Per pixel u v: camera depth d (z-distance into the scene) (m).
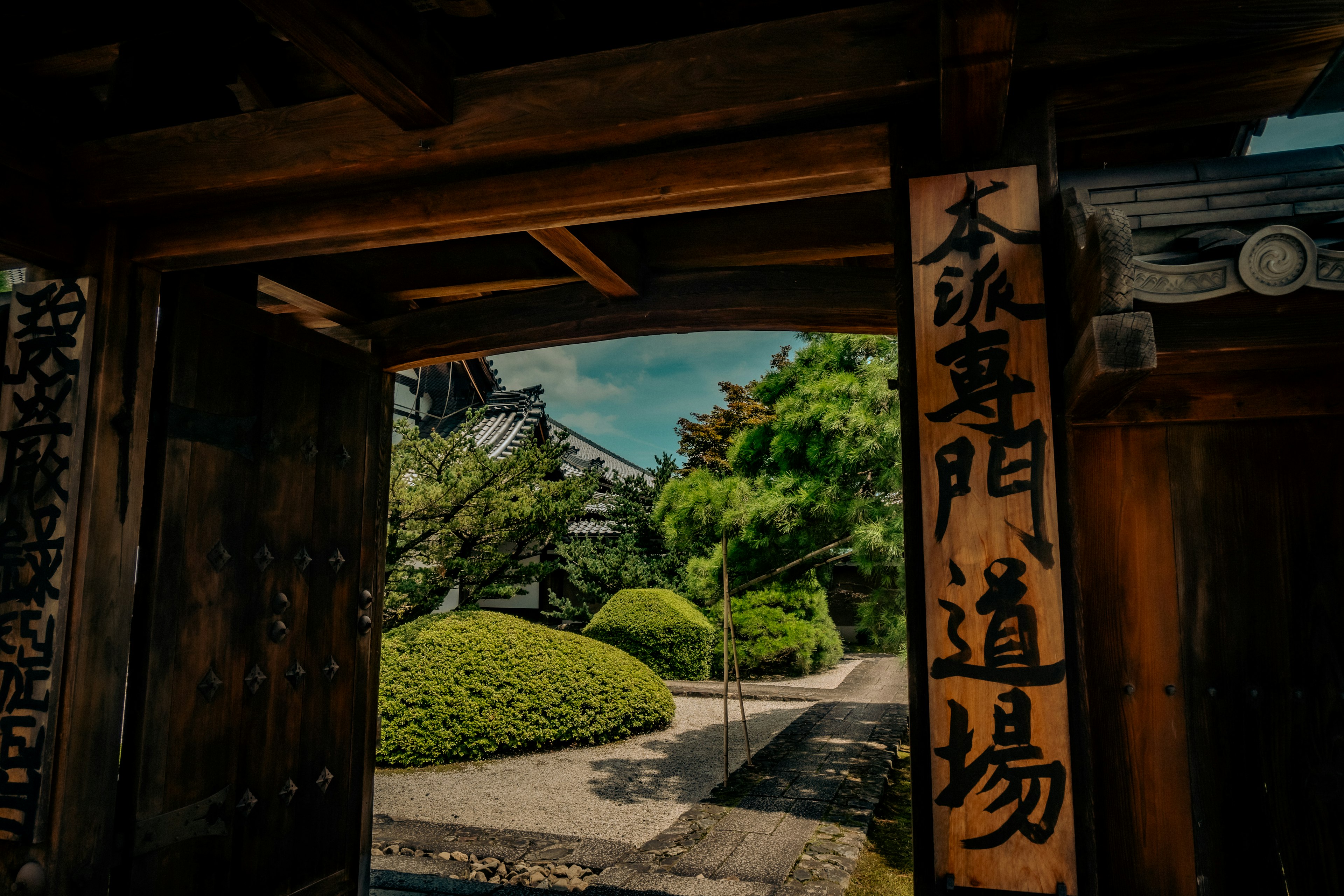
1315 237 1.68
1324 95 1.67
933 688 1.54
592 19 2.02
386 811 4.62
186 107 2.43
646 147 1.92
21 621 2.12
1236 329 1.77
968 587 1.55
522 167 2.01
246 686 2.52
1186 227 1.71
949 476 1.60
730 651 9.99
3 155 2.11
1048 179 1.65
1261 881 1.93
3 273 3.08
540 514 7.21
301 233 2.20
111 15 2.27
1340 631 1.96
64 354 2.22
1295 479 2.05
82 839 2.04
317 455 2.92
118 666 2.17
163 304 2.38
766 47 1.74
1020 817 1.47
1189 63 1.58
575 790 5.08
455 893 3.31
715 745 6.35
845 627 14.53
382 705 5.80
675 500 5.66
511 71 1.89
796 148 1.87
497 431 15.21
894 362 5.00
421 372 12.93
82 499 2.14
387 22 1.69
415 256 3.42
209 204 2.20
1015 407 1.58
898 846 3.90
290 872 2.67
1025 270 1.62
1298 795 1.94
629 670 6.85
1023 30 1.61
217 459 2.47
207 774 2.36
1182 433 2.13
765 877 3.41
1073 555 1.52
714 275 3.09
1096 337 1.23
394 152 1.96
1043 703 1.49
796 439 5.49
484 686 6.05
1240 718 2.00
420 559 6.84
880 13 1.68
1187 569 2.08
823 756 5.75
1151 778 2.02
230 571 2.49
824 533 5.70
